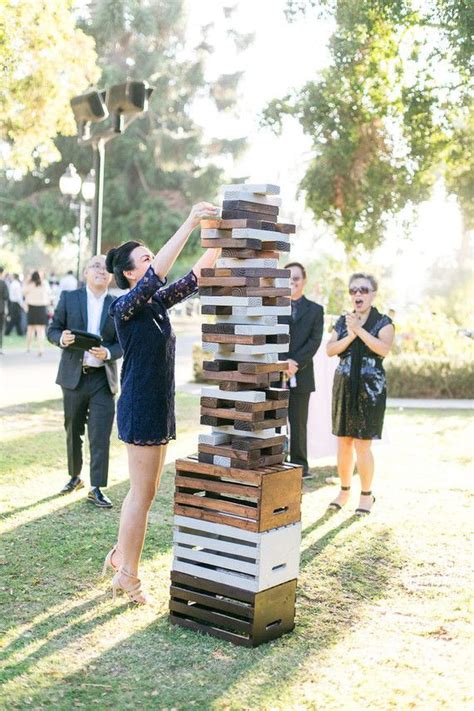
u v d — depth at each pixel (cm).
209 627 418
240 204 403
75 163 3616
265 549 402
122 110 1051
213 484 414
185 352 2156
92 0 3669
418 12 1151
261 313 407
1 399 1234
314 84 1505
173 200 3750
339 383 653
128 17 3688
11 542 559
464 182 1545
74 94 1368
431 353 1595
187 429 1034
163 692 357
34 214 3638
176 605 428
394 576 512
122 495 692
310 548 563
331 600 471
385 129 1495
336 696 355
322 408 841
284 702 349
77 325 652
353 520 636
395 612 454
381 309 1730
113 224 3588
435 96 1292
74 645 402
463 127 1368
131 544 448
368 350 644
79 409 666
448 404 1367
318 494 723
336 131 1512
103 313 657
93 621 431
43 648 398
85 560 525
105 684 363
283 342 420
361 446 651
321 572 516
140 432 427
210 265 430
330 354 659
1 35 1144
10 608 447
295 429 771
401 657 396
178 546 427
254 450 407
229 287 408
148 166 3653
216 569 420
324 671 379
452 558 546
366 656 396
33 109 1299
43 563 518
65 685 362
